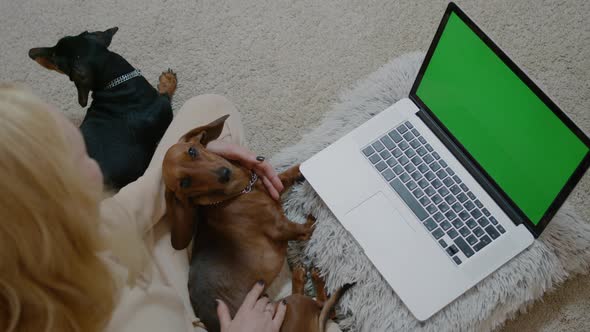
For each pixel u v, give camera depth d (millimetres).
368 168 1368
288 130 1775
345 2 1854
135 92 1621
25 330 693
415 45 1789
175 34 1904
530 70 1722
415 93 1382
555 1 1760
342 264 1365
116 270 1000
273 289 1415
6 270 626
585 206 1569
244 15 1891
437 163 1341
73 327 721
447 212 1306
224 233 1358
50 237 638
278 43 1853
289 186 1484
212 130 1341
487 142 1255
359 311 1340
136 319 1036
